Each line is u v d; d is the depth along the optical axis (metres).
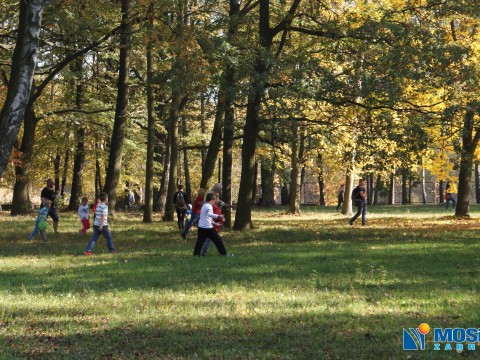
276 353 6.15
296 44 28.27
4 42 29.64
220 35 23.06
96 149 42.81
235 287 10.30
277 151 36.38
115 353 6.25
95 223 17.00
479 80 22.31
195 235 23.66
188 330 7.20
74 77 32.69
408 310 8.12
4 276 12.48
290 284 10.58
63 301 9.28
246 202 25.66
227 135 26.67
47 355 6.20
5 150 12.08
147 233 24.34
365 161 27.14
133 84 37.25
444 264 13.05
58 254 17.08
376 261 13.74
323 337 6.76
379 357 5.96
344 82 22.14
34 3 12.36
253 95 21.31
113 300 9.27
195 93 22.59
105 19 25.62
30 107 34.94
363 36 22.00
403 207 55.28
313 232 23.77
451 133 24.39
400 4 24.66
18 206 35.19
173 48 19.69
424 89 22.42
